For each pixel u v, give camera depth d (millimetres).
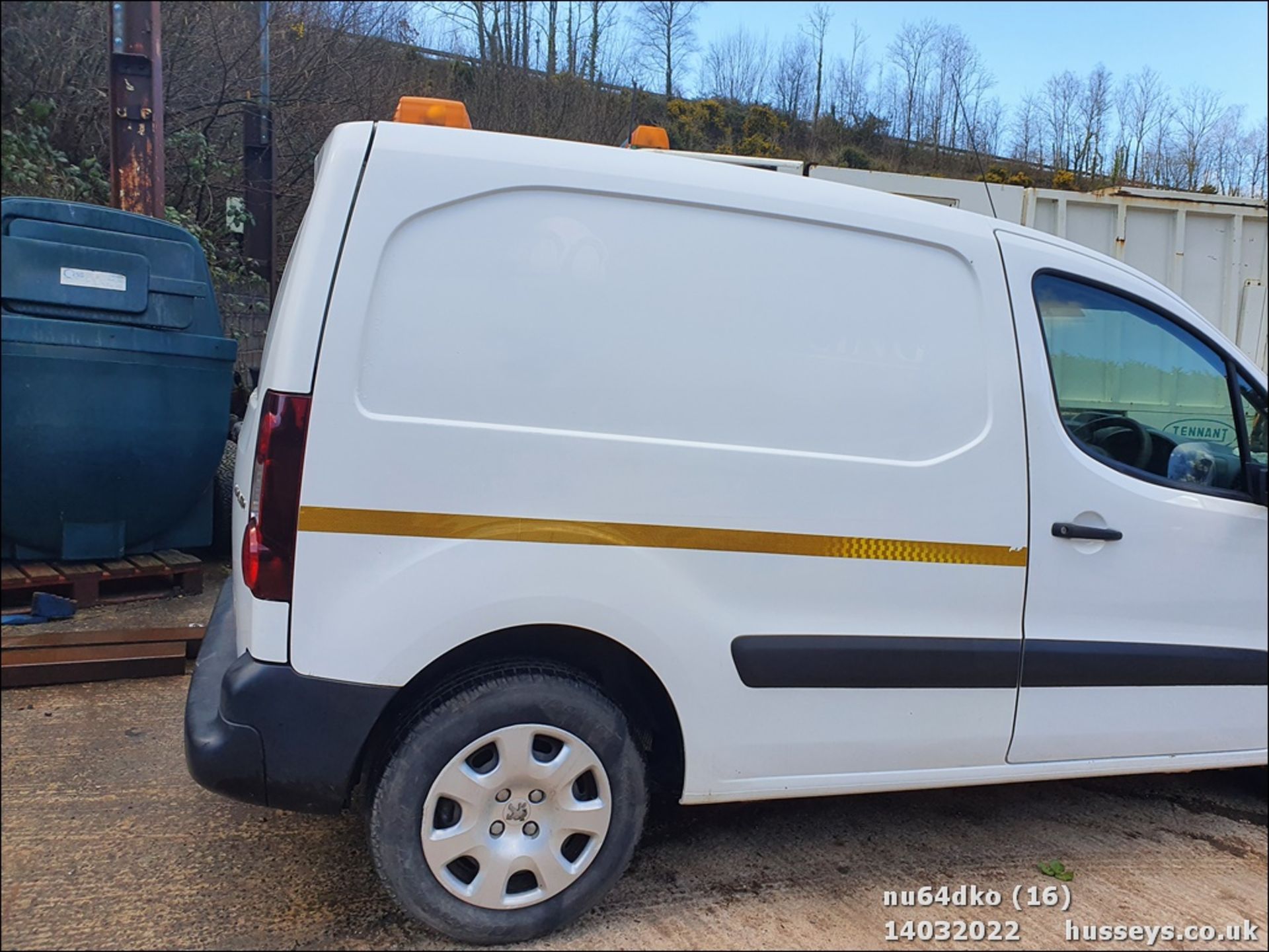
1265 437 3018
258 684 1991
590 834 2230
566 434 2148
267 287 7000
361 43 7188
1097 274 2793
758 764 2381
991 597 2545
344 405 2006
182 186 6668
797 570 2354
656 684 2318
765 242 2371
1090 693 2686
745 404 2309
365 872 2469
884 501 2422
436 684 2158
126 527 4348
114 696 3428
